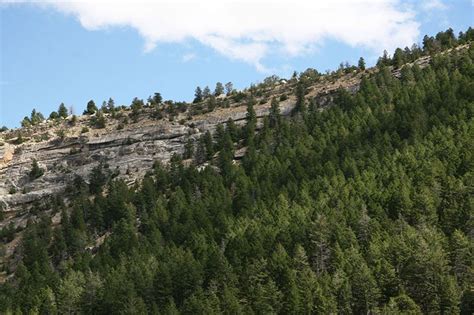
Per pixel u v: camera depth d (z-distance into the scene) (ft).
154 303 421.18
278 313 388.37
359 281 379.35
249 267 424.05
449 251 401.90
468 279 381.19
